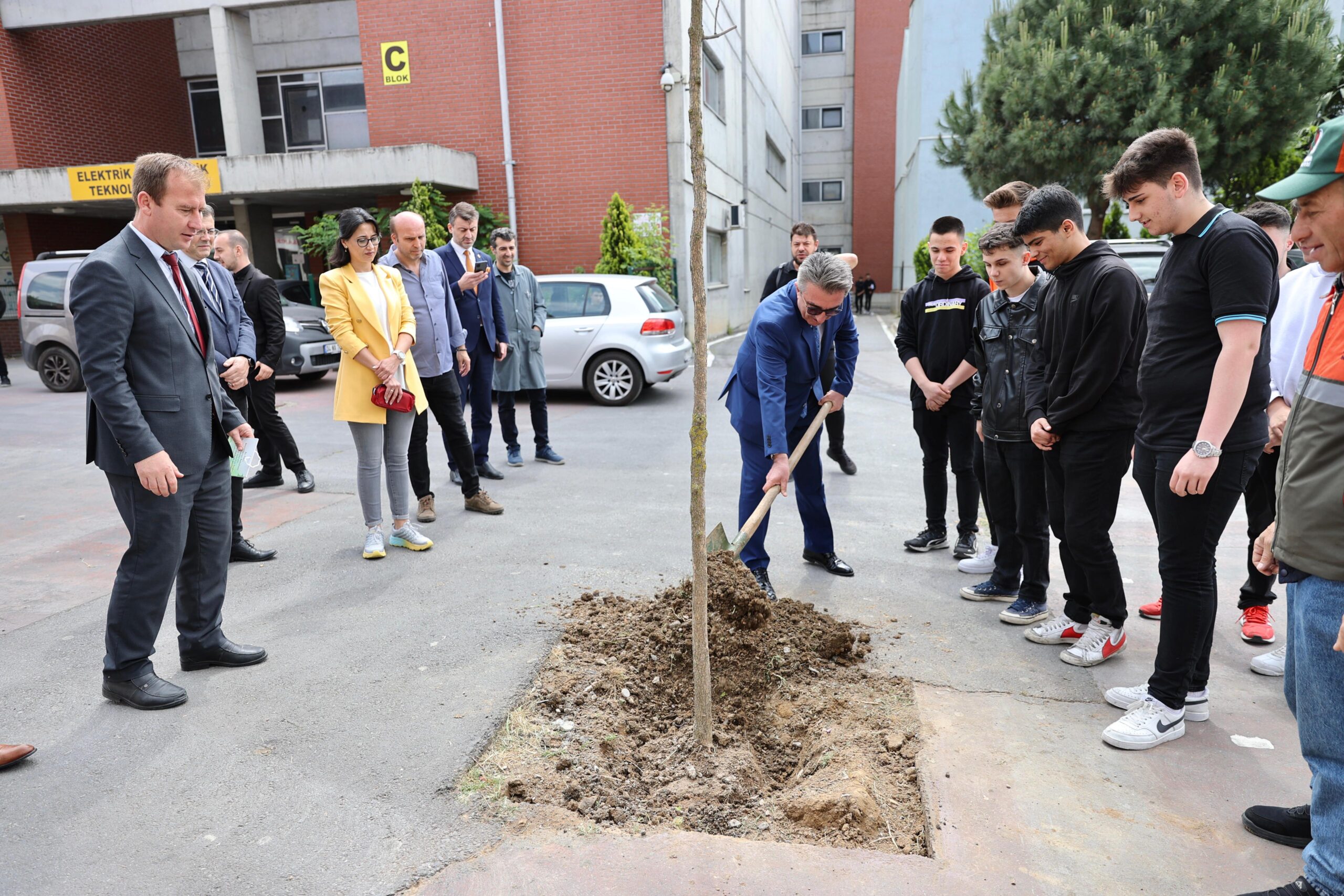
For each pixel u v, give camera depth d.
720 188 17.80
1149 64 11.03
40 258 12.10
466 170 14.41
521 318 6.85
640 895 2.16
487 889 2.18
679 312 10.79
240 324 5.34
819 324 3.94
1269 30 10.85
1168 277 2.84
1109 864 2.29
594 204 14.51
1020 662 3.53
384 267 4.93
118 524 5.53
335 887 2.19
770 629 3.56
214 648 3.38
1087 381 3.18
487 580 4.36
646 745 2.96
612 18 13.92
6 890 2.17
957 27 17.53
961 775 2.70
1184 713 3.01
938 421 4.76
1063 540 3.56
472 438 6.61
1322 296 3.43
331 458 7.38
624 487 6.30
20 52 15.61
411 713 3.04
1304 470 2.02
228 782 2.63
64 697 3.17
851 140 35.66
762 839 2.44
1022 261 3.72
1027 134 11.70
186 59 18.98
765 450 3.93
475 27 14.23
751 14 21.30
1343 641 1.87
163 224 3.04
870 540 5.14
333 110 17.58
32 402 10.99
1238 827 2.46
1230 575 4.56
